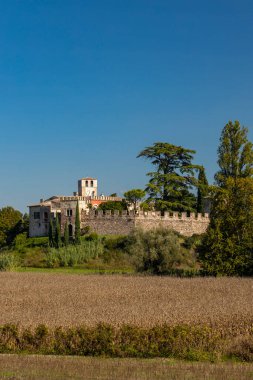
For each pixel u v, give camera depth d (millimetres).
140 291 69750
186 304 56094
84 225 134250
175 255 98938
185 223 132500
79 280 85000
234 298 61688
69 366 33688
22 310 53125
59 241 128250
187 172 139250
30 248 134250
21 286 76500
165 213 131125
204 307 53062
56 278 88438
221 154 126688
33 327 42281
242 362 36312
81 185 182375
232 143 126250
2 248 144375
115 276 91938
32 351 39219
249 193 96312
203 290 70750
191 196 143500
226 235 94562
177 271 98500
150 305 55688
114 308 53344
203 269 94688
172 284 78312
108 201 154125
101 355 37812
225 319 45594
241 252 93188
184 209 137750
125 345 38344
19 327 42281
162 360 36219
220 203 96688
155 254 98062
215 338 39344
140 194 151500
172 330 39250
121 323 42688
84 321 44250
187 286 75625
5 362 34688
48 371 32469
